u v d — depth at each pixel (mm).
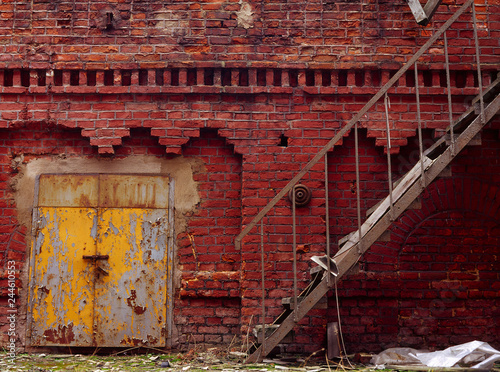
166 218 6148
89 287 5996
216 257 6125
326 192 5352
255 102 6184
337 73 6199
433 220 6117
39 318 5949
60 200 6125
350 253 5207
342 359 5492
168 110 6164
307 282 5934
